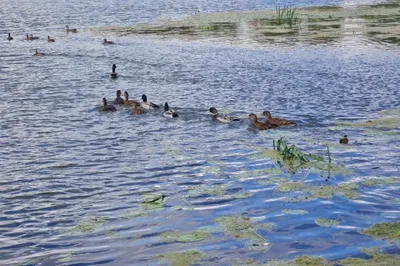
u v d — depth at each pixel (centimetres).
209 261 1269
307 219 1498
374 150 2095
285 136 2311
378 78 3475
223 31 5919
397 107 2766
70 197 1695
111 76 3619
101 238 1411
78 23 7006
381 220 1487
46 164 2000
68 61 4300
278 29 5962
